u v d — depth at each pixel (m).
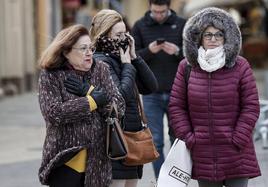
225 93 10.29
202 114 10.37
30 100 36.19
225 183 10.65
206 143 10.34
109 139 9.63
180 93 10.67
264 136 19.75
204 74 10.39
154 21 14.70
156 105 14.59
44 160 9.59
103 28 10.58
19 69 39.34
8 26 38.69
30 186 16.03
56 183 9.67
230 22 10.30
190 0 56.81
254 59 61.34
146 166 17.33
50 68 9.58
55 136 9.53
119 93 9.90
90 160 9.59
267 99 26.48
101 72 9.84
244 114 10.30
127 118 10.48
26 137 23.66
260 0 55.81
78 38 9.55
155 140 14.56
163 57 14.48
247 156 10.39
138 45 14.80
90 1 51.47
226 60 10.29
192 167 10.55
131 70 10.48
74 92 9.55
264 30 63.47
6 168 18.34
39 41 42.50
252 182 15.35
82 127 9.52
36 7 42.84
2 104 34.53
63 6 48.53
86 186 9.60
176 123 10.62
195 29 10.38
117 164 10.29
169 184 10.50
